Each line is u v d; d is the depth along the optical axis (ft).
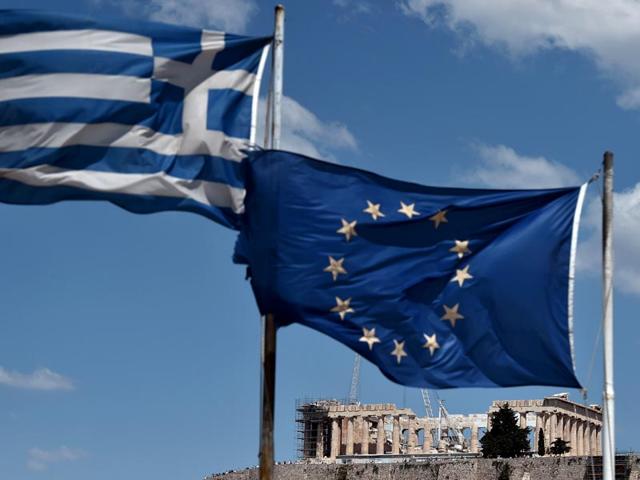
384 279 138.92
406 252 139.85
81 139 139.85
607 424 138.41
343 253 138.92
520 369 138.92
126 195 139.23
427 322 139.13
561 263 140.87
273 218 138.82
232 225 139.44
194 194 139.64
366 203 140.56
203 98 141.38
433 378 137.80
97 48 141.79
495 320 139.64
